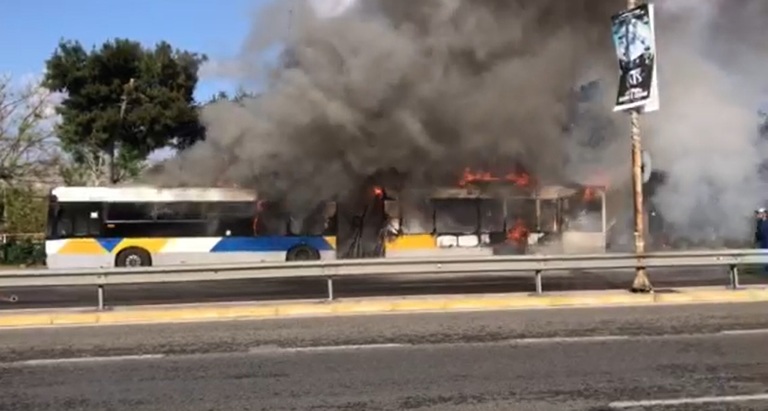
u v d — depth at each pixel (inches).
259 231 960.9
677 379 308.3
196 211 953.5
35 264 1229.7
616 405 269.4
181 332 435.2
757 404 270.8
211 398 282.8
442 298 547.5
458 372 321.4
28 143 1530.5
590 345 378.3
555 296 551.8
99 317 485.1
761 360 343.9
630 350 365.7
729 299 560.1
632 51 554.9
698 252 590.9
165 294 665.6
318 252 966.4
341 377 313.9
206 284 773.3
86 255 932.0
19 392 296.0
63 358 360.8
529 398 279.1
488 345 379.9
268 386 300.0
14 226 1491.1
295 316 498.0
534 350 366.3
